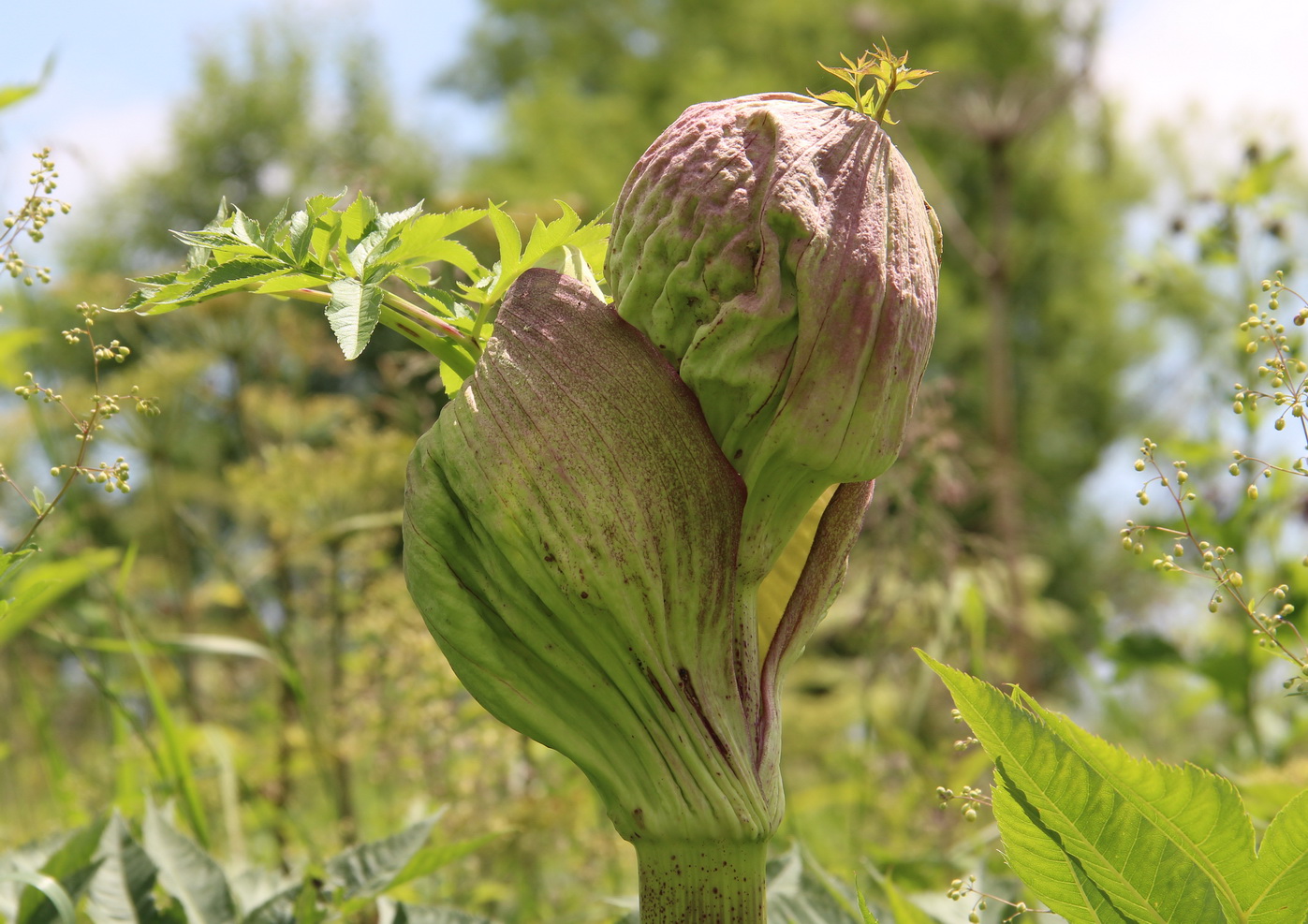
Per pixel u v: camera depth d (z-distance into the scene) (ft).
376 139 56.95
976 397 50.72
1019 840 3.32
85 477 4.24
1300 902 3.08
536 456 3.48
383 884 5.21
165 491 14.64
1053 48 53.16
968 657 10.92
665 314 3.65
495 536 3.52
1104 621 11.77
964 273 56.08
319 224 3.98
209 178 56.75
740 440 3.66
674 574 3.50
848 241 3.52
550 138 58.23
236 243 3.95
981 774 10.91
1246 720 10.80
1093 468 53.21
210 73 57.26
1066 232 58.39
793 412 3.52
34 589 4.28
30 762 12.11
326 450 11.42
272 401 13.67
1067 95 30.22
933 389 10.64
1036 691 15.01
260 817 8.94
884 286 3.53
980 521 14.64
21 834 9.33
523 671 3.66
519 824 8.60
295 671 9.00
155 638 8.63
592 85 74.90
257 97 56.29
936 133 53.52
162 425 14.52
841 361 3.49
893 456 3.68
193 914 4.91
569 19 76.43
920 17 55.62
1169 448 10.52
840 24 55.57
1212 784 3.06
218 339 13.89
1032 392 57.21
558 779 9.61
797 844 5.62
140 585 14.97
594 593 3.45
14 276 4.42
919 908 5.00
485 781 8.94
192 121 57.00
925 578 10.69
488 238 9.39
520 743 9.42
